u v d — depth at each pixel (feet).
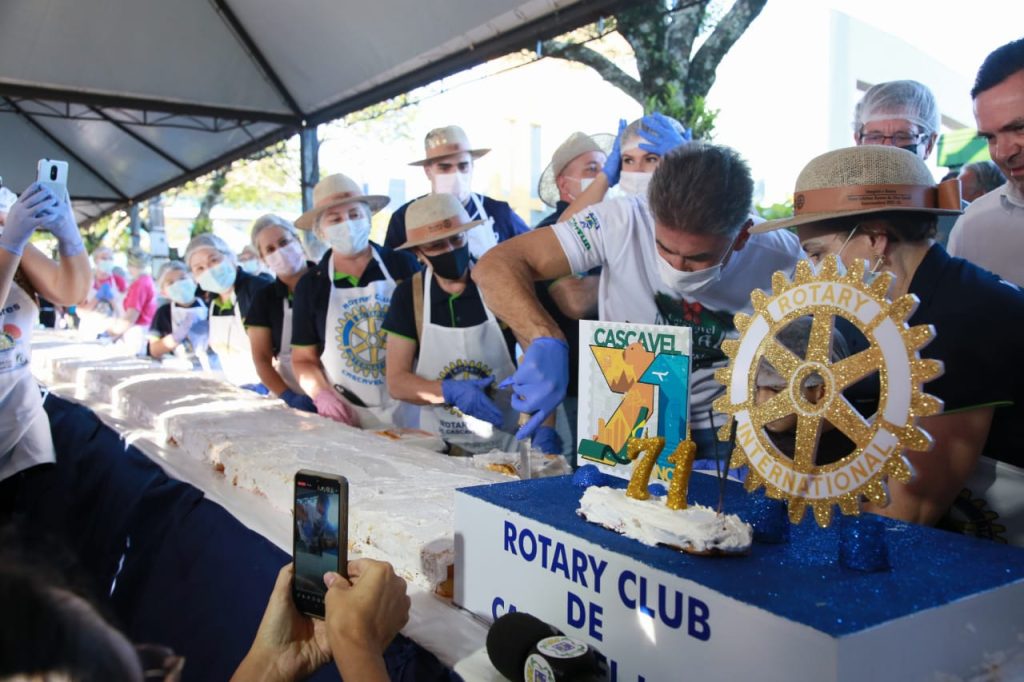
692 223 7.45
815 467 3.27
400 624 3.51
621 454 4.44
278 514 5.99
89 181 39.88
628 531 3.42
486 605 4.06
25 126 35.19
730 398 3.67
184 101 23.08
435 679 3.65
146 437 9.05
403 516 4.94
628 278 8.30
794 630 2.53
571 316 9.29
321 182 11.12
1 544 1.93
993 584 2.88
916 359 2.98
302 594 3.66
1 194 8.86
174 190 44.68
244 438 7.54
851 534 3.06
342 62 17.72
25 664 1.68
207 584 5.82
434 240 8.97
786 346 3.52
